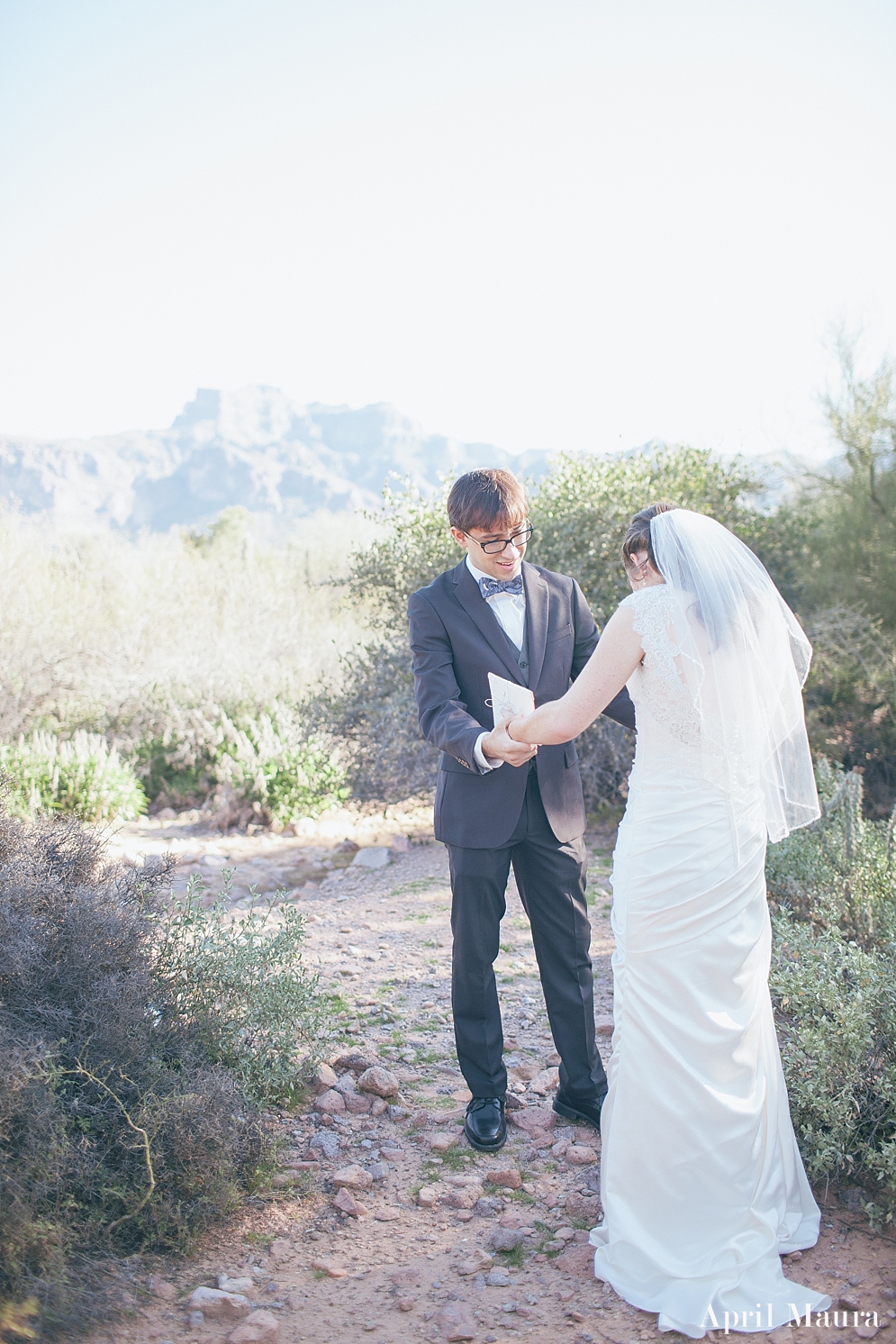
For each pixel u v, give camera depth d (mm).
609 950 4559
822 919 3783
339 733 7762
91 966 2695
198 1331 2031
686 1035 2295
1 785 3764
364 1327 2086
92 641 11844
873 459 8977
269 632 12281
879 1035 2781
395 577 8117
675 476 8242
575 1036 2980
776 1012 3465
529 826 2871
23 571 13242
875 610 8680
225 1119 2531
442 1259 2363
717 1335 2055
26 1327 1907
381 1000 4074
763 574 2518
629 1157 2322
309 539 26062
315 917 5387
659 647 2324
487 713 2896
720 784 2330
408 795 7469
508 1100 3160
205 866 6539
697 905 2312
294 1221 2506
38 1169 2141
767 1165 2355
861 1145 2574
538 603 2959
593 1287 2252
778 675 2467
